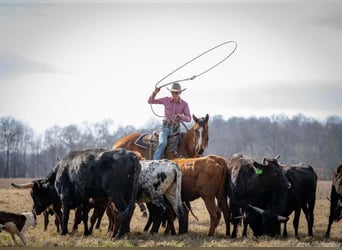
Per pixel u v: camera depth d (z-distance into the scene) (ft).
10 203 74.02
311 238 51.16
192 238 48.24
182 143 56.59
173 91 57.77
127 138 59.98
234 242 46.68
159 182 49.26
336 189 53.47
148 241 46.37
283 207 49.60
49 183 52.47
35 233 52.54
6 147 252.01
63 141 269.44
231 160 52.03
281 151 278.87
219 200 51.47
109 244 44.73
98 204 51.11
